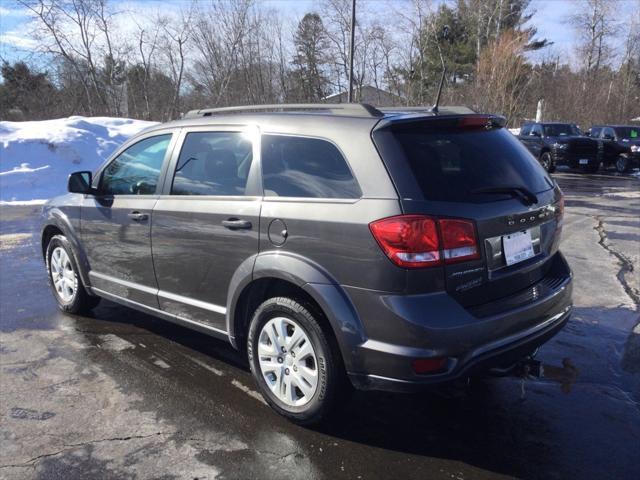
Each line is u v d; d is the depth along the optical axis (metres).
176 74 29.27
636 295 6.01
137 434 3.32
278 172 3.47
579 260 7.51
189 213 3.87
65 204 5.13
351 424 3.45
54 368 4.18
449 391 3.83
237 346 3.74
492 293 3.14
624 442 3.28
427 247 2.85
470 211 3.00
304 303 3.26
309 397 3.30
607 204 12.91
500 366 3.23
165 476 2.94
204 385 3.92
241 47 29.97
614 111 38.66
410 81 34.84
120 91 28.16
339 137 3.23
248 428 3.39
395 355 2.89
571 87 40.31
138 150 4.53
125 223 4.42
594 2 45.91
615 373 4.20
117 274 4.64
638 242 8.66
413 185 2.95
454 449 3.21
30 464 3.04
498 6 42.97
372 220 2.93
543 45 48.34
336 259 3.07
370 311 2.96
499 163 3.38
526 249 3.37
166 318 4.27
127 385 3.92
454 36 41.81
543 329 3.35
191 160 4.04
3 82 27.50
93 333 4.87
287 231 3.28
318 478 2.93
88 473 2.97
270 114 3.67
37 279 6.40
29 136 14.01
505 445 3.25
